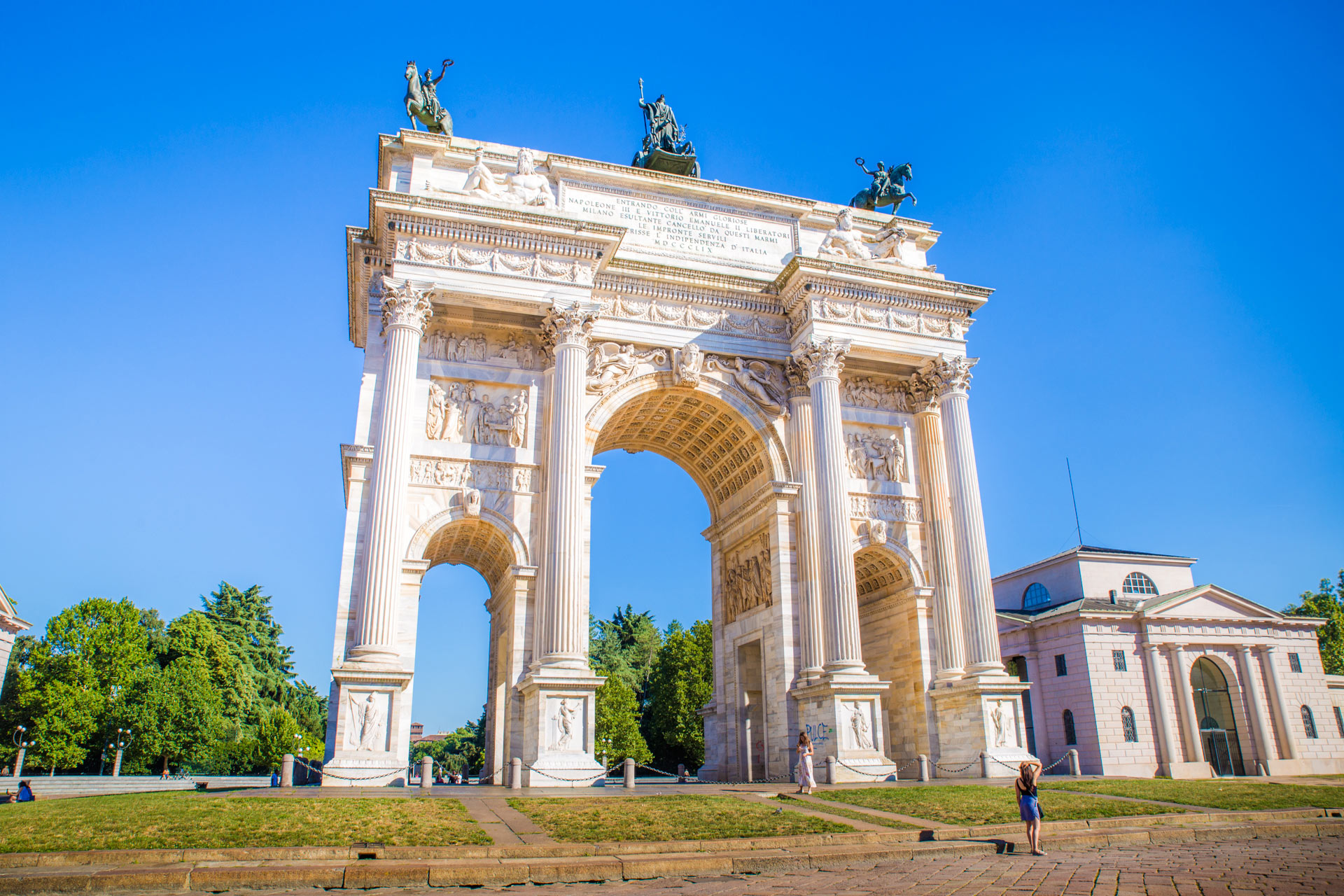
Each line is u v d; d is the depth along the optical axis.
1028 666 69.25
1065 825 27.38
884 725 48.34
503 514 41.25
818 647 43.25
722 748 49.91
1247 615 68.31
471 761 135.62
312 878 19.05
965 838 25.70
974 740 42.34
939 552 46.88
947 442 47.78
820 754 40.62
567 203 48.62
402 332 40.31
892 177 56.69
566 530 39.72
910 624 46.94
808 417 46.84
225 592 135.75
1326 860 21.81
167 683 102.69
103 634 103.94
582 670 37.53
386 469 38.47
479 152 45.47
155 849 20.12
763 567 48.19
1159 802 32.59
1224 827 28.53
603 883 19.97
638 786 36.53
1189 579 78.19
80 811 24.61
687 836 23.75
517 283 42.44
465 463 41.53
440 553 45.72
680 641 101.88
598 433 44.47
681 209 50.59
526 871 20.08
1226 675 67.44
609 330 46.25
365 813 24.81
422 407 42.00
